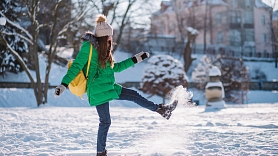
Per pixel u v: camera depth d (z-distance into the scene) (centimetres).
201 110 1709
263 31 7300
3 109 1609
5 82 2947
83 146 555
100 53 407
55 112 1421
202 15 6438
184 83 2984
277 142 568
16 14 2683
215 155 452
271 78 5688
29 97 2731
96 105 414
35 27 2311
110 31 416
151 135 674
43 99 2388
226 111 1545
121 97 435
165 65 2959
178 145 550
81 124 905
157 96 3431
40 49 3744
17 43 3058
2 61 3031
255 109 1661
